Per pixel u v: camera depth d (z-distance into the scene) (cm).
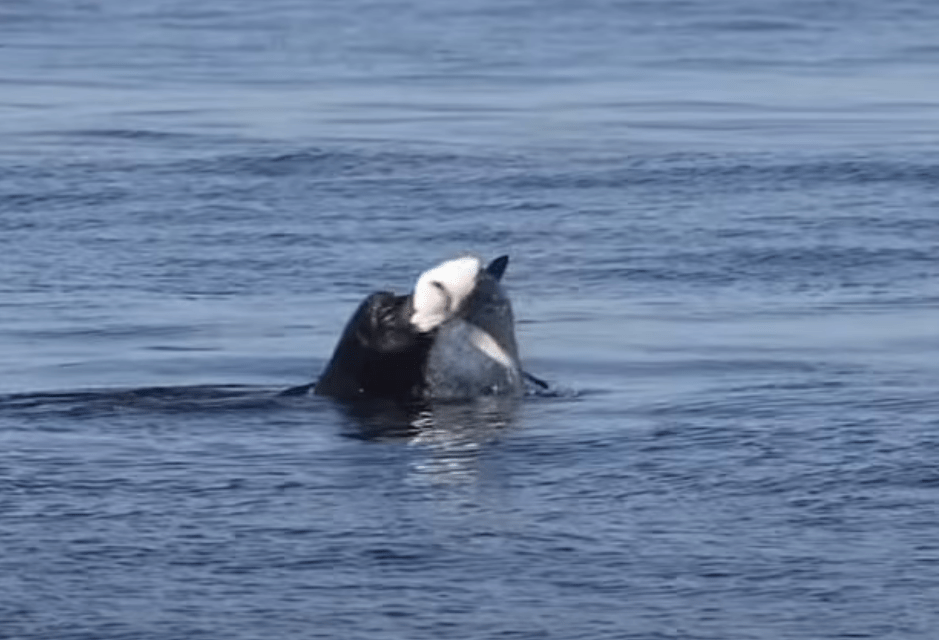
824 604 2764
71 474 3378
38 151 7750
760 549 2983
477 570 2895
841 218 6378
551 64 10775
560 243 6019
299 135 8138
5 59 10950
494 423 3731
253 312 5038
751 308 5091
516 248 5953
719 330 4800
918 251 5844
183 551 2977
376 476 3362
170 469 3409
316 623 2700
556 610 2747
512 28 12619
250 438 3622
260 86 9862
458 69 10569
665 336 4734
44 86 9825
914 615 2723
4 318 4953
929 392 4028
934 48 11562
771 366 4366
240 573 2889
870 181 7088
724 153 7681
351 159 7531
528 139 8075
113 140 8038
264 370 4381
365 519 3119
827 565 2914
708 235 6112
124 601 2778
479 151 7750
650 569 2900
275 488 3291
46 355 4528
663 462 3444
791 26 12712
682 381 4194
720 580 2855
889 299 5191
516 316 5009
